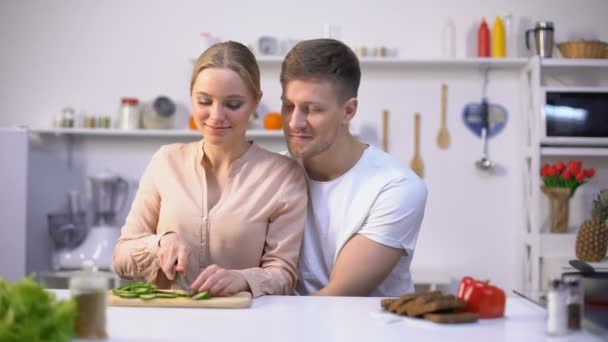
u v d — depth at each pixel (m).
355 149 1.74
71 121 4.09
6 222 3.63
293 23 4.21
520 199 4.15
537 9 4.17
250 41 4.21
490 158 4.18
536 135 3.82
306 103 1.56
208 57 1.56
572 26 4.17
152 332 1.09
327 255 1.71
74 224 3.97
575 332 1.09
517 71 4.16
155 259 1.58
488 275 4.16
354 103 1.64
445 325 1.15
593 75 4.12
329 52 1.57
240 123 1.58
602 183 4.13
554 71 4.14
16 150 3.64
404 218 1.66
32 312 0.93
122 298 1.34
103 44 4.24
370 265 1.64
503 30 4.02
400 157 4.19
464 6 4.17
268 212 1.65
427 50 4.18
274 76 4.18
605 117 3.79
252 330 1.11
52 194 4.24
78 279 1.04
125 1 4.24
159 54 4.24
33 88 4.25
